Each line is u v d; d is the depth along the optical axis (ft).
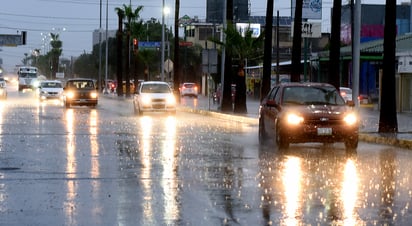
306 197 55.83
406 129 132.98
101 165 75.92
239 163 79.15
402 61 218.59
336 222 46.09
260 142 107.24
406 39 265.95
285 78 337.72
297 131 93.04
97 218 47.42
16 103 267.59
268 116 102.27
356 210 50.31
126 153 88.84
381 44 258.98
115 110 219.00
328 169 74.08
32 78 500.74
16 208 50.96
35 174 68.44
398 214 48.93
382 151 95.96
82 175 67.97
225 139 112.78
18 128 132.36
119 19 379.76
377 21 390.63
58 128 133.28
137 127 139.23
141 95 187.62
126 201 53.83
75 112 201.46
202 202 53.57
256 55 197.67
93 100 234.79
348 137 94.02
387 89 121.08
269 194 57.31
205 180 65.36
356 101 132.26
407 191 59.00
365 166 77.15
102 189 59.47
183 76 500.74
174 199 54.80
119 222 46.11
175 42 266.36
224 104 200.23
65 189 59.41
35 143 101.81
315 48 419.54
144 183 63.10
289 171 72.13
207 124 153.58
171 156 85.92
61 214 48.80
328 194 57.31
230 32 195.93
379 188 60.64
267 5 182.39
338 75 146.30
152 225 45.19
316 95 100.42
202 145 101.50
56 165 75.56
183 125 148.77
